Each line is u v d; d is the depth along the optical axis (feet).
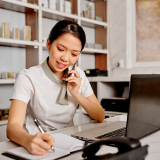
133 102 2.46
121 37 10.73
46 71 3.97
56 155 2.23
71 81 3.96
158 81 2.96
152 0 9.81
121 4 10.66
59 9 9.10
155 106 2.94
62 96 4.03
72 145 2.48
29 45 8.10
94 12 11.39
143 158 1.84
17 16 8.35
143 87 2.64
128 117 2.41
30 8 7.97
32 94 3.91
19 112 3.30
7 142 2.85
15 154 2.30
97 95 9.33
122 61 10.62
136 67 10.30
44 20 9.31
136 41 10.29
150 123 2.85
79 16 9.71
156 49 9.73
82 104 4.14
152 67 9.82
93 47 10.68
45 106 3.96
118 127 3.57
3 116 7.51
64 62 3.32
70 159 2.20
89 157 1.92
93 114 4.17
